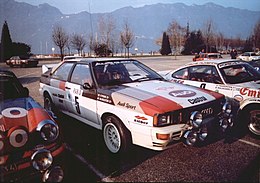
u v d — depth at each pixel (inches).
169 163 137.7
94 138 177.3
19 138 102.7
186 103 133.8
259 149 153.6
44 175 104.6
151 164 137.2
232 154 146.9
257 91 168.9
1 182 96.0
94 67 171.5
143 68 194.9
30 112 120.5
